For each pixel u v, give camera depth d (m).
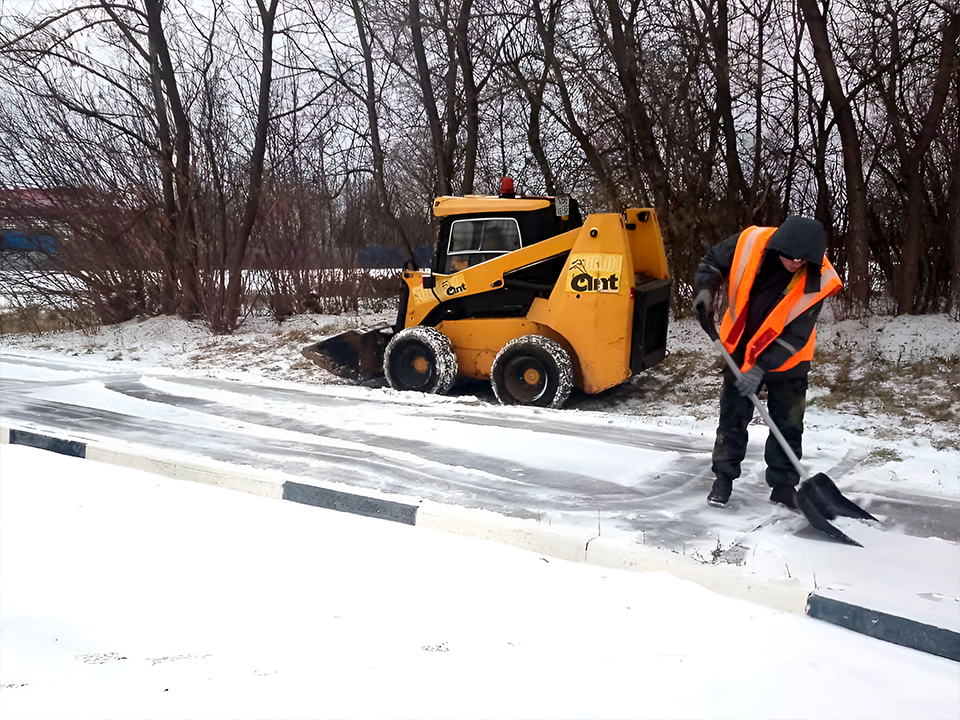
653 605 3.27
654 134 11.86
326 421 7.24
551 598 3.32
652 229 8.79
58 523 4.29
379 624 3.02
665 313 9.06
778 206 12.12
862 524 4.32
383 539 4.09
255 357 11.59
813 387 8.45
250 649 2.80
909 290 10.27
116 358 12.12
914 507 4.68
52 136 14.35
